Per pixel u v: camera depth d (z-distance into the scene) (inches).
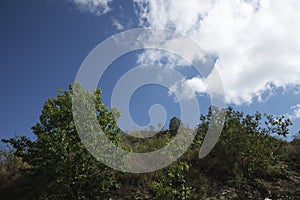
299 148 509.7
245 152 445.7
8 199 374.0
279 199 375.2
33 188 349.7
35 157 332.2
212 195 382.3
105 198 368.5
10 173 410.6
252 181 420.2
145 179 403.2
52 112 335.3
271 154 442.3
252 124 459.5
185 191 361.4
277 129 456.8
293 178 428.8
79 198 327.3
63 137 317.7
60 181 315.3
